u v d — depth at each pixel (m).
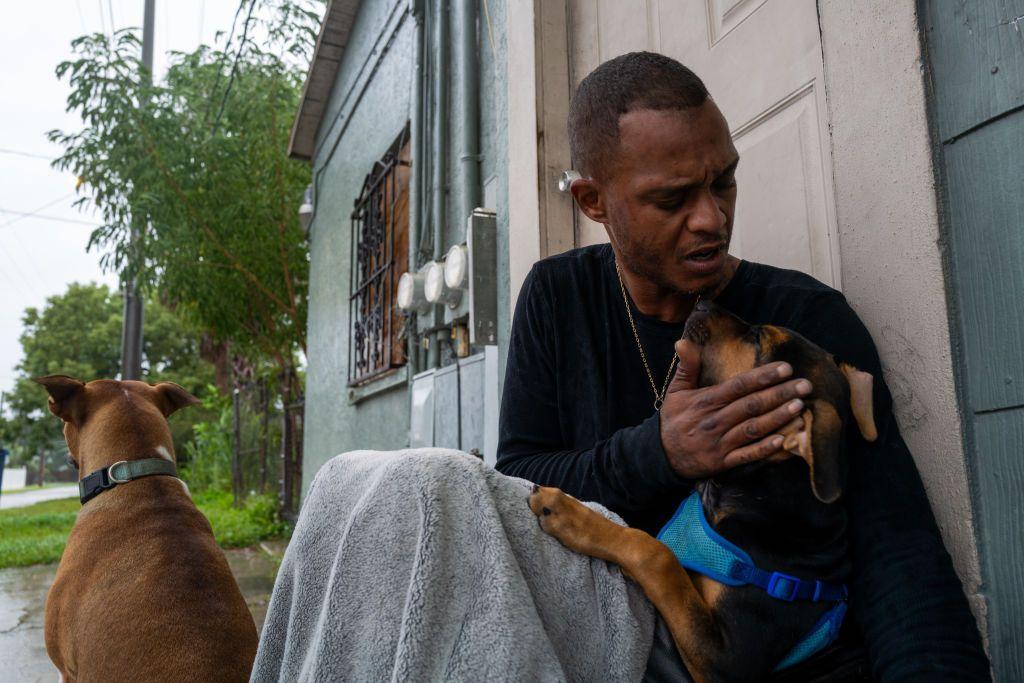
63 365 45.56
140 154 9.40
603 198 1.44
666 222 1.35
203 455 15.08
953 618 1.10
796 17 1.92
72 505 17.64
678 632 1.15
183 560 2.26
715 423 1.18
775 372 1.16
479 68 4.23
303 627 1.21
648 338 1.57
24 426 47.47
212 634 2.06
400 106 5.54
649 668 1.19
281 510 8.98
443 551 1.08
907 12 1.51
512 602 1.05
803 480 1.22
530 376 1.69
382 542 1.12
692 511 1.33
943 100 1.46
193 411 26.16
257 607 5.07
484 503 1.13
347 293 6.82
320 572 1.22
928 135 1.47
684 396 1.23
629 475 1.29
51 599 2.37
